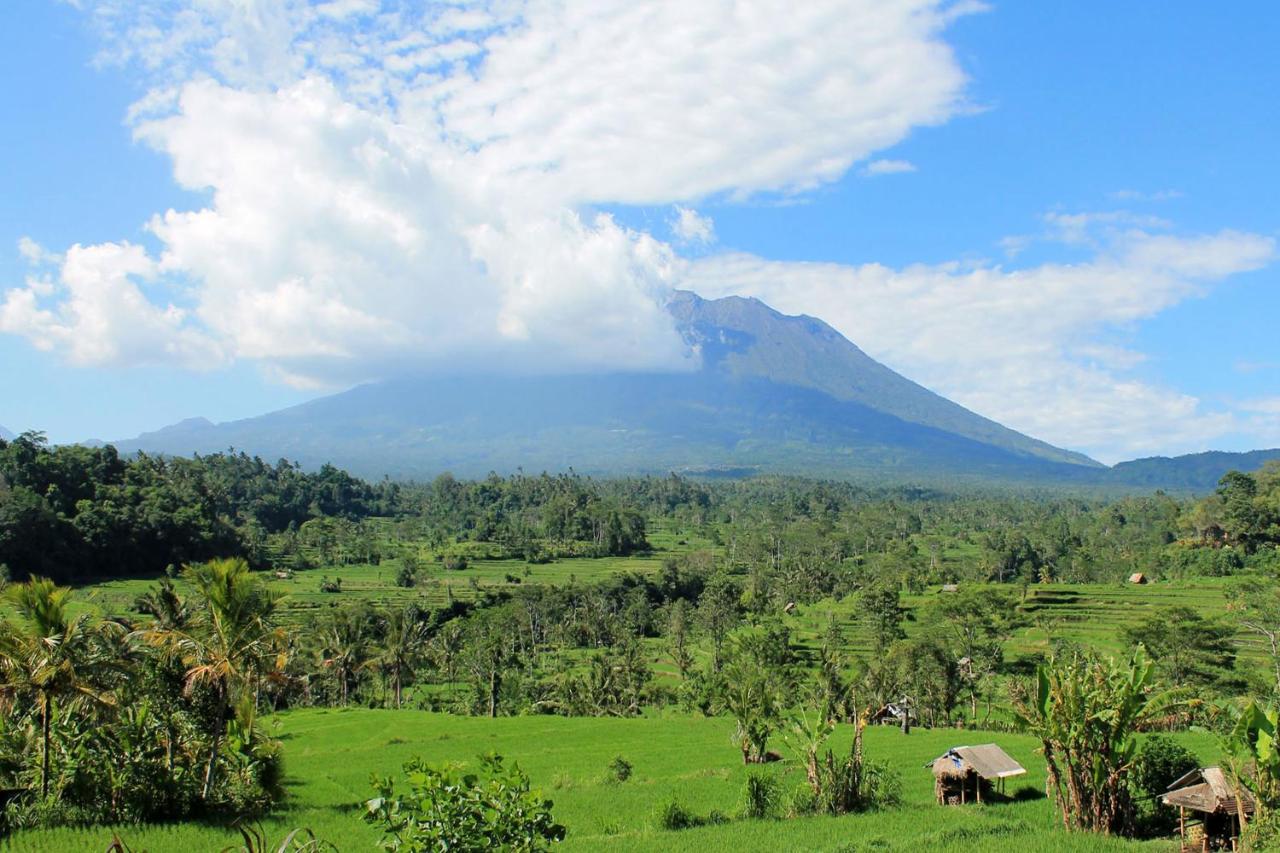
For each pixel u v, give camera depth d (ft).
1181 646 224.12
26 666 85.97
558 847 84.58
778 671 230.48
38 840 75.05
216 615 94.53
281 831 85.05
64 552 323.37
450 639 298.35
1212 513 419.33
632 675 259.19
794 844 83.66
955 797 108.06
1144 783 90.74
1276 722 69.26
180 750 92.79
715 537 607.78
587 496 635.66
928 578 423.64
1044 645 284.61
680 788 121.60
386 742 169.48
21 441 387.96
